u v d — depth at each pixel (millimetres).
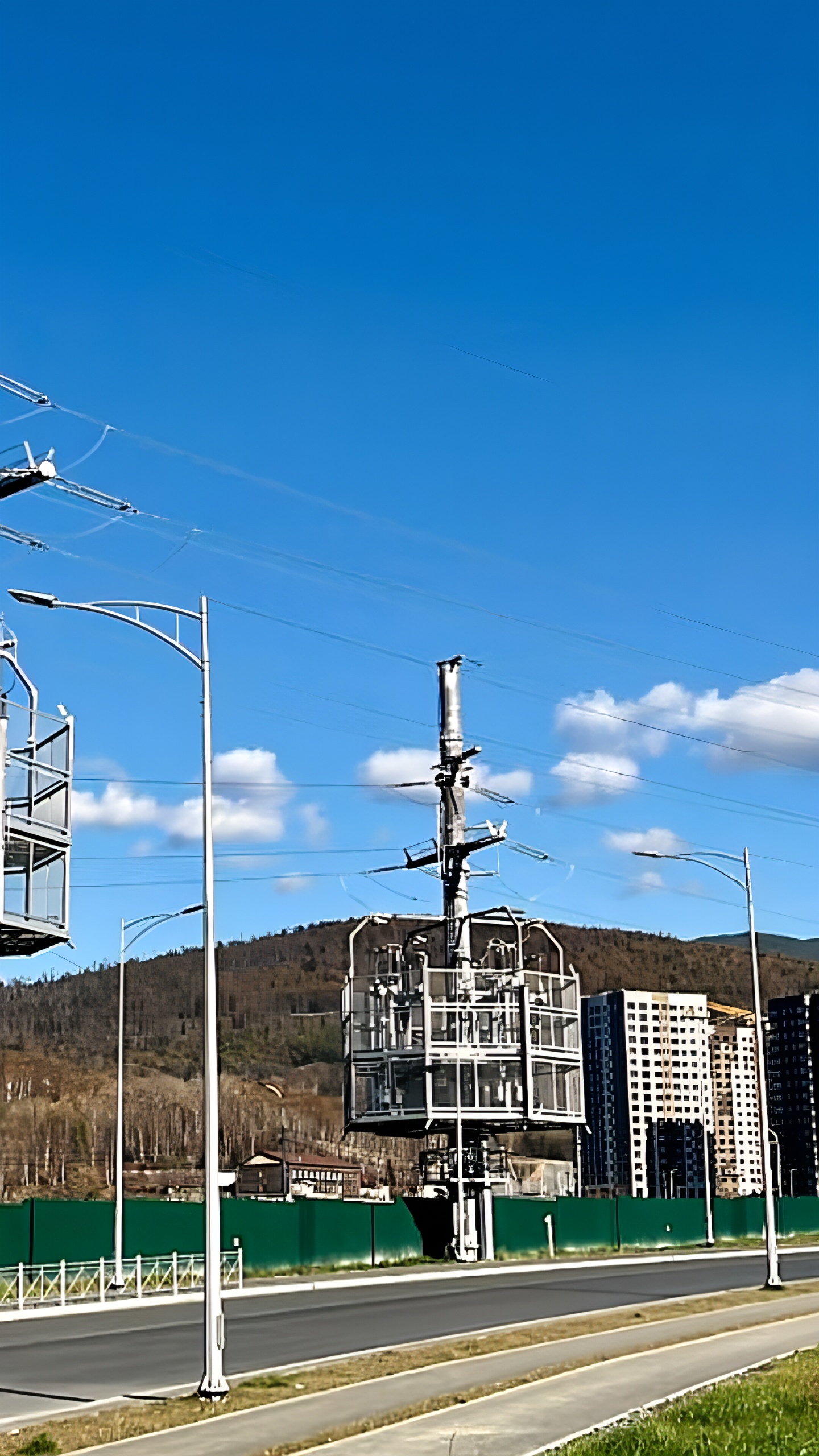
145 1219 50438
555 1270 57969
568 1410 22453
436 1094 63875
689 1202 77500
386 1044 65375
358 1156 173625
